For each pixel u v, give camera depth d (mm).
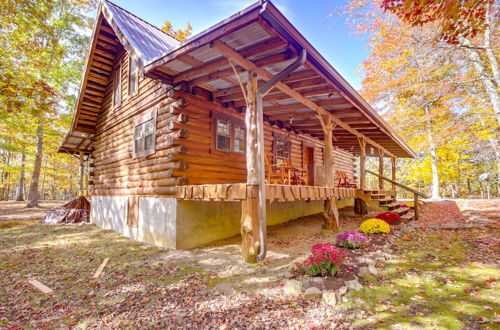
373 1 9594
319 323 2756
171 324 2877
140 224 7379
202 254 5602
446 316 2781
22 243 7023
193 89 6770
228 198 4953
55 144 19125
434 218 9125
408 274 3934
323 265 3770
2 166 18141
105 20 8938
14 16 10664
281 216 9531
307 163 12648
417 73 10430
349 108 7465
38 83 10609
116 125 9711
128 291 3799
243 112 8383
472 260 4426
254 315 2963
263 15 3496
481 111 12078
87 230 9078
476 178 23016
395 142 11445
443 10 4922
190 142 6695
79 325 2939
